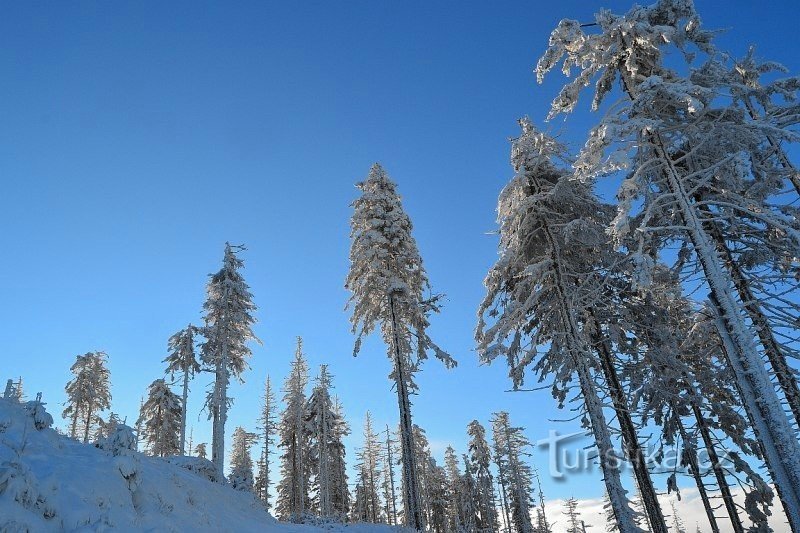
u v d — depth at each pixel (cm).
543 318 1472
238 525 1295
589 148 1040
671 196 1070
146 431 3738
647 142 1048
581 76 1211
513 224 1440
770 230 1200
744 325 943
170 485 1231
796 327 1008
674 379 1548
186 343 3244
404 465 1792
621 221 964
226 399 2708
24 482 685
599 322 1488
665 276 1405
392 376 1941
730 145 1105
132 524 852
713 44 1088
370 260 2062
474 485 5378
